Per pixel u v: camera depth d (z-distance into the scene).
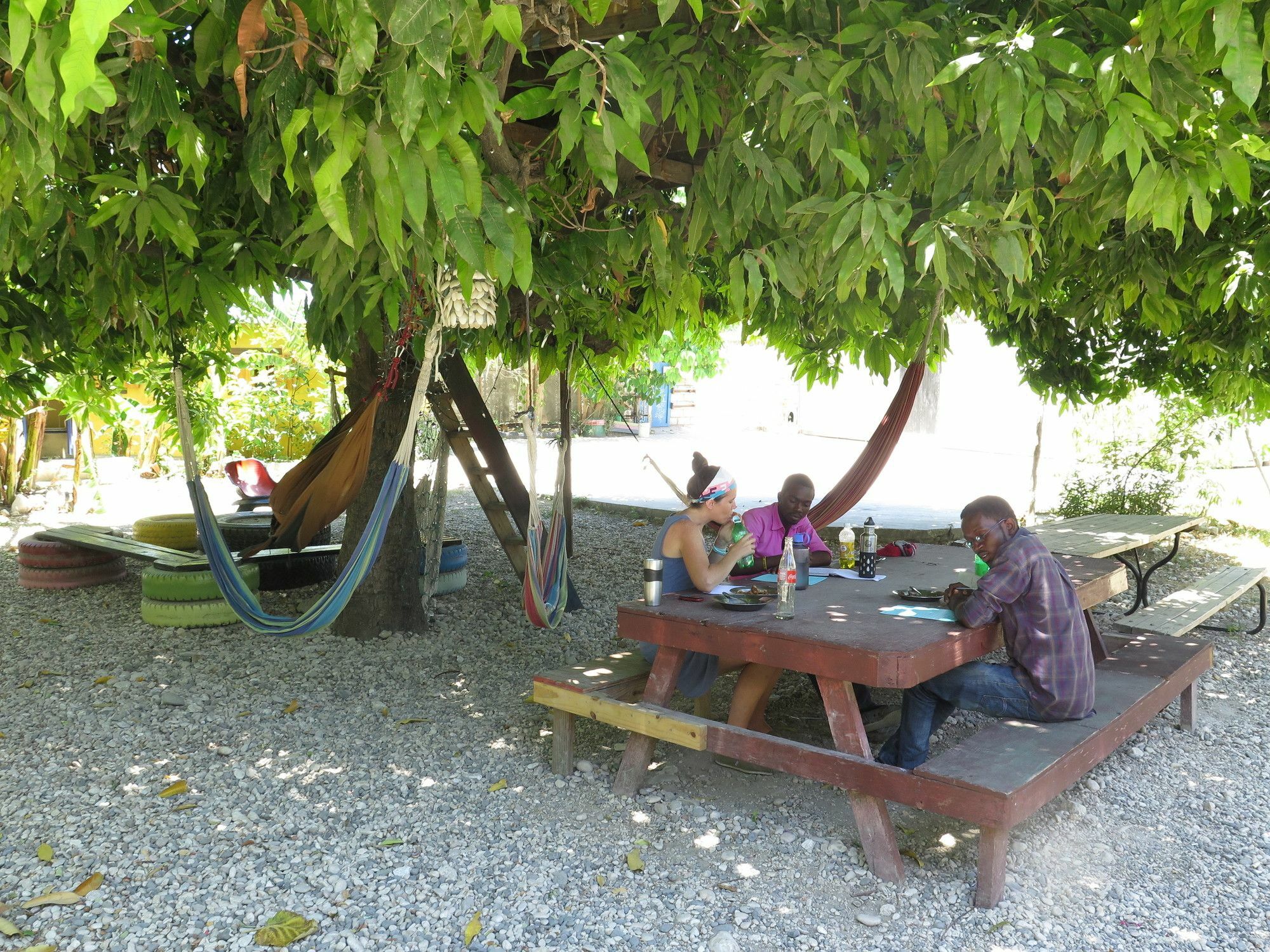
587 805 3.67
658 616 3.70
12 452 10.41
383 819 3.55
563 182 4.18
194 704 4.79
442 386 6.28
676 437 20.66
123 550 6.94
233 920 2.86
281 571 7.10
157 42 2.26
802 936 2.79
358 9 1.78
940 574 4.52
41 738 4.34
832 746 4.27
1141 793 3.80
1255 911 2.93
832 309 3.72
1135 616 5.34
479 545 9.36
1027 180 2.80
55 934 2.77
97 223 2.89
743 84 3.11
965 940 2.77
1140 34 2.39
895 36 2.75
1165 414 9.33
